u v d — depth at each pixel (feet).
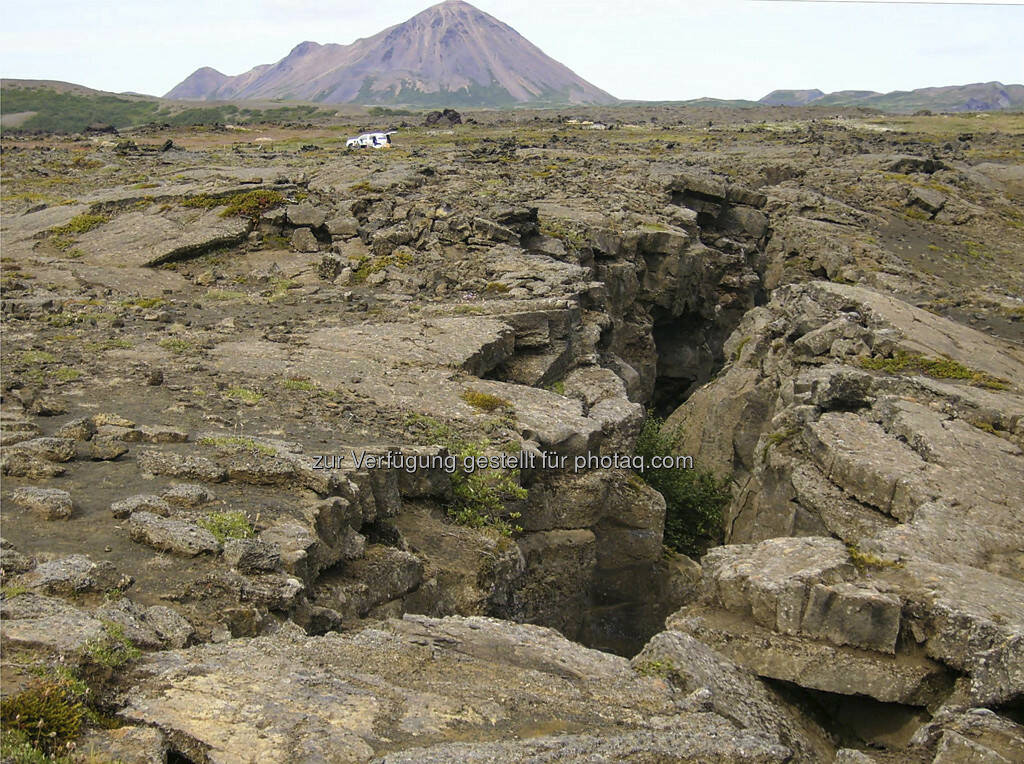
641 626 64.69
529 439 57.52
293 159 184.75
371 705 26.96
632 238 116.78
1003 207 188.44
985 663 35.04
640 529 64.44
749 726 34.14
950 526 51.37
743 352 103.19
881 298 96.53
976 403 68.08
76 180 152.56
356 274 92.12
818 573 40.70
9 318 72.08
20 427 44.80
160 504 37.42
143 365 61.62
